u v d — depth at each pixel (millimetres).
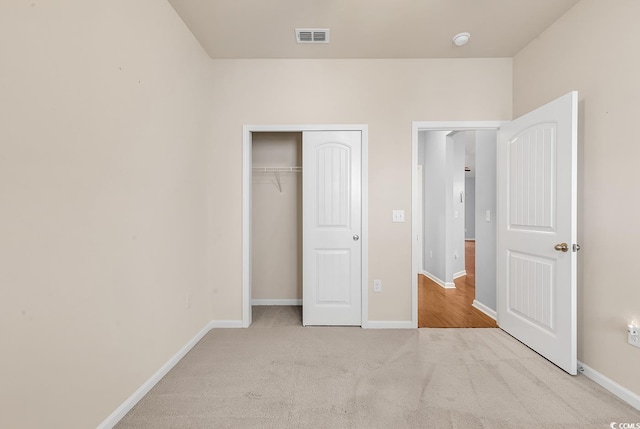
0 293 1065
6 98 1079
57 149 1272
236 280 3012
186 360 2316
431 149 5238
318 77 3006
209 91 2941
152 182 1967
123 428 1569
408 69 2998
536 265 2414
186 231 2455
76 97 1363
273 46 2779
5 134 1077
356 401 1801
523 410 1716
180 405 1766
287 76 3012
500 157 2914
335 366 2221
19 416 1124
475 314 3424
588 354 2076
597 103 2021
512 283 2744
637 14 1762
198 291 2688
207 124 2900
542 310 2348
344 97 3010
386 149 3002
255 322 3160
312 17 2363
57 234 1273
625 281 1829
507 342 2633
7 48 1081
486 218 3473
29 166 1158
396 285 3002
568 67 2268
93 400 1467
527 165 2518
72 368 1349
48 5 1226
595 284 2029
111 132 1587
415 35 2605
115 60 1615
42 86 1205
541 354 2365
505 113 2965
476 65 2977
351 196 3033
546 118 2295
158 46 2039
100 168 1511
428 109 2988
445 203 4660
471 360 2307
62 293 1298
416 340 2686
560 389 1917
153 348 1974
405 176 3000
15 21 1104
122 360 1674
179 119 2338
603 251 1972
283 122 3018
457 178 5418
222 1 2164
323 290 3057
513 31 2545
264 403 1784
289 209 3791
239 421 1629
